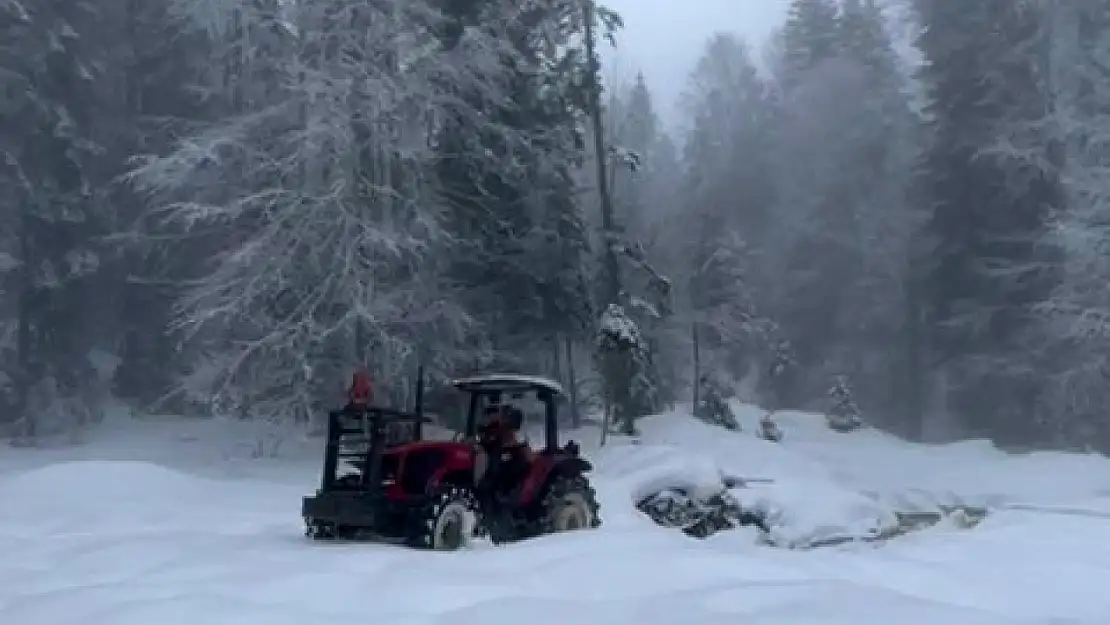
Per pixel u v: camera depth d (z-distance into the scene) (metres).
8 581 8.66
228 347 24.09
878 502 15.73
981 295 38.66
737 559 9.34
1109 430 33.69
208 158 22.94
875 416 46.41
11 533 11.56
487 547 10.71
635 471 17.16
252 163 23.48
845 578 9.37
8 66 29.06
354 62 22.91
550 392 12.30
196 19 23.97
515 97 25.98
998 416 37.38
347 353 22.33
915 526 14.48
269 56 23.42
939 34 41.75
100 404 31.69
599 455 19.78
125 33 33.69
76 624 6.70
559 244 26.09
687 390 49.44
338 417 11.33
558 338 27.80
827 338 49.25
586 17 27.22
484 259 26.02
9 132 29.12
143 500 14.23
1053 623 6.70
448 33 25.70
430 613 7.16
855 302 48.31
